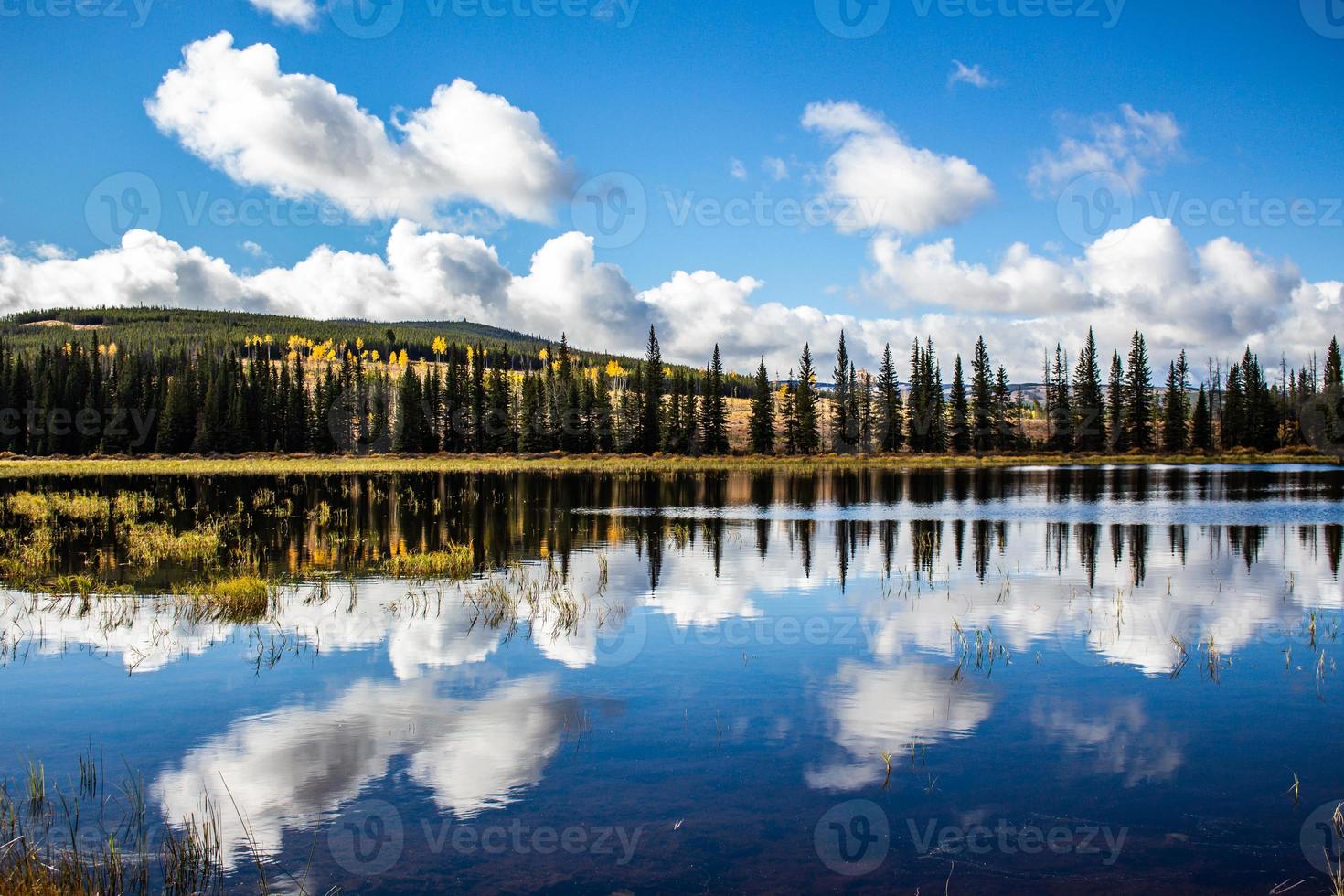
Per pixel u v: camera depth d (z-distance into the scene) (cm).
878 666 1235
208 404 10306
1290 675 1184
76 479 6206
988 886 632
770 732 956
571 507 4153
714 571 2142
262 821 744
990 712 1024
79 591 1820
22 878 627
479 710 1030
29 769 848
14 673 1187
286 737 943
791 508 4066
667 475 7300
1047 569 2181
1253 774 843
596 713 1022
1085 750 907
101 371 11550
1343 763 873
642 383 11612
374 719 1001
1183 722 993
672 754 891
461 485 5866
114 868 652
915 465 8994
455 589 1872
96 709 1034
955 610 1647
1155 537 2894
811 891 625
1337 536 2897
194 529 2992
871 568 2206
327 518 3412
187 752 899
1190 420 11331
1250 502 4294
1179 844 702
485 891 625
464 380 11788
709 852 685
